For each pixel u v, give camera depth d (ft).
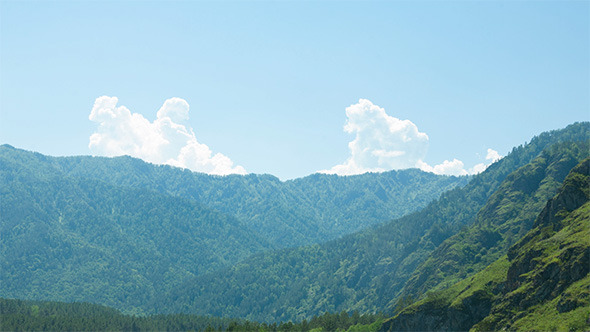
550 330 611.06
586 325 578.66
